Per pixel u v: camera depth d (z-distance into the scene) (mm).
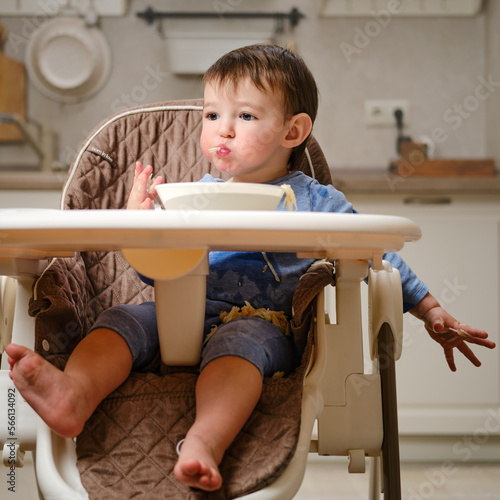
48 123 2539
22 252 781
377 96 2566
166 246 644
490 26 2494
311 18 2572
